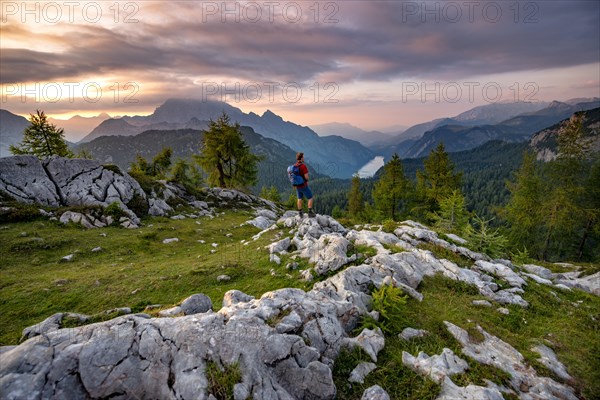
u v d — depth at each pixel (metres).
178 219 32.62
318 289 10.10
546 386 6.77
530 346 8.36
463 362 7.09
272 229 19.61
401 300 8.70
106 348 5.28
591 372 7.54
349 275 10.45
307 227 16.92
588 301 12.73
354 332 8.12
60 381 4.75
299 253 14.19
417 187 45.59
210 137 52.41
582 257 40.16
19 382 4.55
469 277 12.41
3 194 26.02
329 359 6.62
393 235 16.44
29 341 5.21
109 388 4.91
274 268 13.38
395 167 45.03
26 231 21.50
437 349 7.53
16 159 28.69
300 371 5.86
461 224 24.55
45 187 28.56
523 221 36.59
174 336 5.59
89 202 29.33
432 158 43.16
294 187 18.59
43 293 12.79
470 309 10.00
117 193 31.45
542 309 10.75
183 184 44.00
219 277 12.94
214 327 5.86
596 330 9.60
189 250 20.91
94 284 13.59
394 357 7.07
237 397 4.80
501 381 6.73
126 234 23.83
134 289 12.78
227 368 5.18
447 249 15.88
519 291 12.03
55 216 25.16
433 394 5.98
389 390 6.14
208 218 34.69
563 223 34.03
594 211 33.91
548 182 36.44
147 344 5.47
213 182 57.59
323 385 5.82
